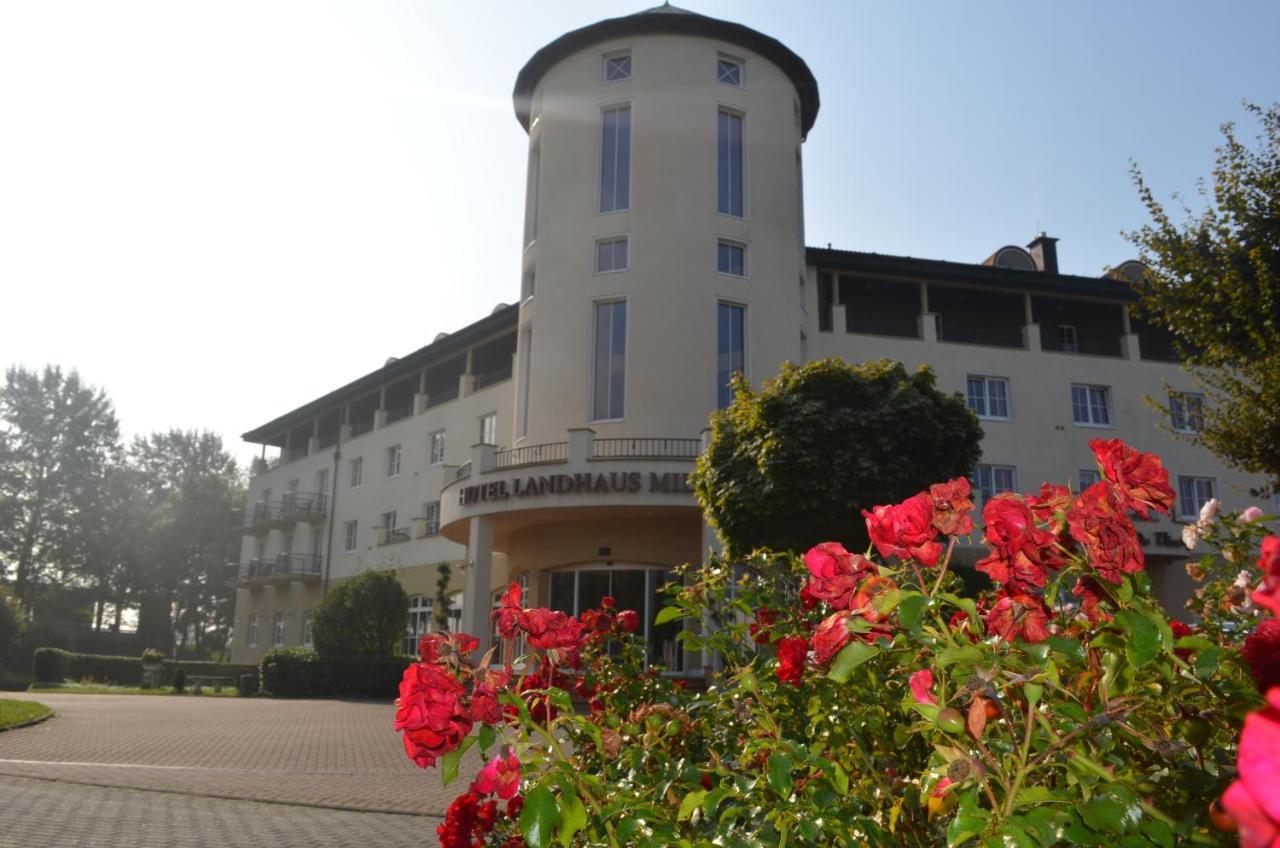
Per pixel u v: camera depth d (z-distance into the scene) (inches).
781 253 972.6
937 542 75.5
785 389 554.6
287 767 466.3
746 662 148.5
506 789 77.4
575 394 915.4
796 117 1080.8
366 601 1115.9
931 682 70.8
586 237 952.3
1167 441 1118.4
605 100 983.0
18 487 2600.9
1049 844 55.7
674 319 908.6
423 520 1293.1
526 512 852.0
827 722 107.7
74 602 2625.5
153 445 3115.2
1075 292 1145.4
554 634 100.7
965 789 65.1
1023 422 1084.5
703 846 75.7
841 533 519.5
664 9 1021.2
